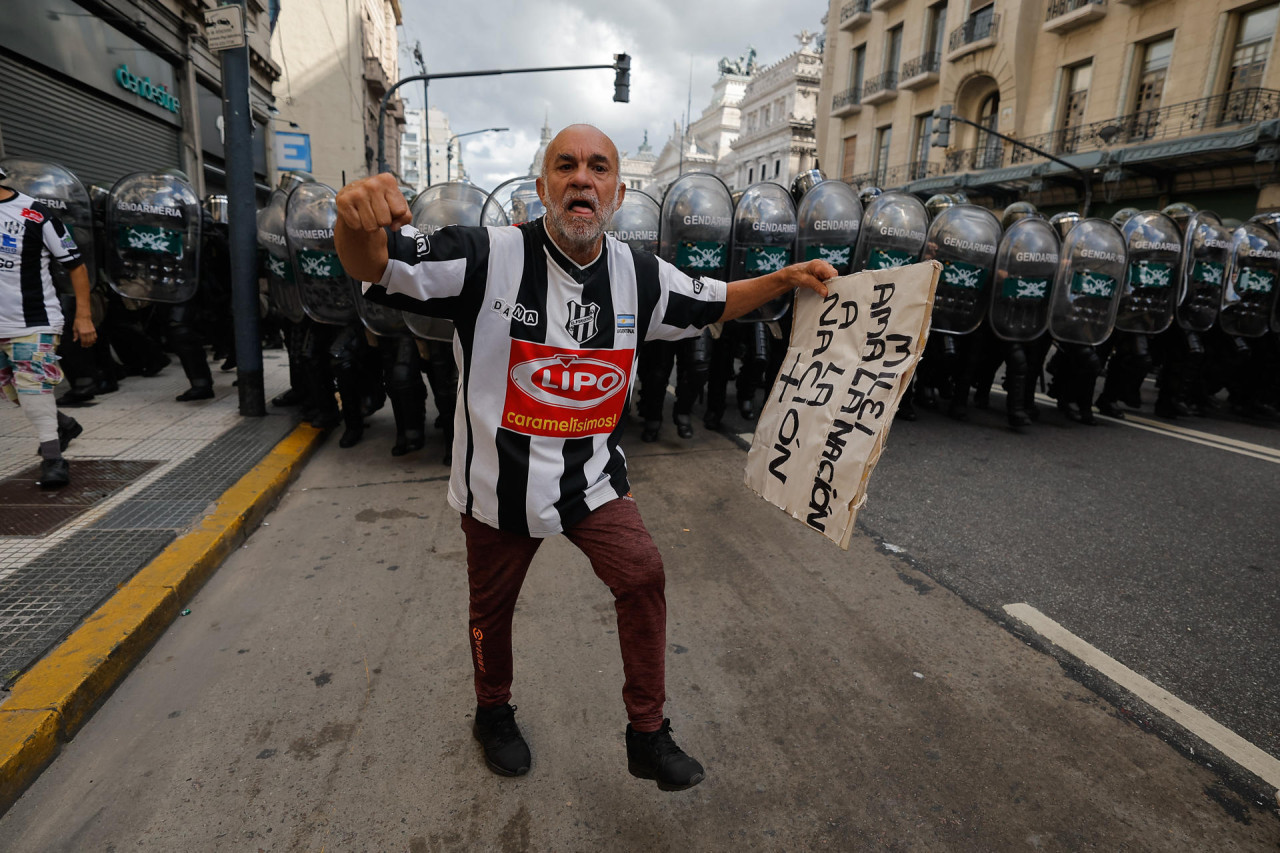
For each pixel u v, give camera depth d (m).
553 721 2.18
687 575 3.22
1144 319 6.25
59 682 2.10
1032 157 21.55
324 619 2.74
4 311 3.39
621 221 4.96
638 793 1.90
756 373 5.97
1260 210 16.28
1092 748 2.10
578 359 1.57
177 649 2.51
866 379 1.73
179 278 5.54
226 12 4.82
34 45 7.73
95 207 5.82
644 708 1.72
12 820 1.75
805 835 1.77
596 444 1.67
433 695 2.28
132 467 4.10
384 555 3.34
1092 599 3.06
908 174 26.45
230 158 5.03
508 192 4.38
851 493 1.70
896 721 2.21
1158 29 17.91
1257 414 7.02
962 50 23.05
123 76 9.47
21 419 4.96
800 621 2.82
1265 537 3.80
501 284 1.51
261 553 3.33
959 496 4.42
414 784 1.90
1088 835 1.78
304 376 5.18
